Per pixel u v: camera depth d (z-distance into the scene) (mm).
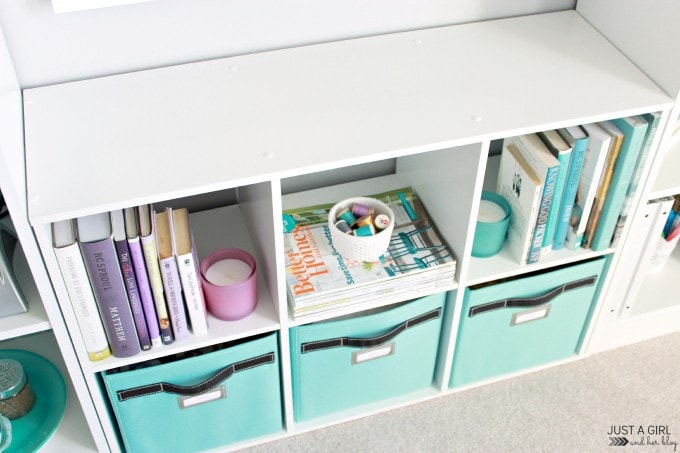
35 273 1173
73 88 1376
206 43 1446
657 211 1552
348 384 1617
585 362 1830
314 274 1458
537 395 1755
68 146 1241
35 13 1304
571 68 1435
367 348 1536
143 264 1251
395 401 1713
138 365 1446
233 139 1259
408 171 1656
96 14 1338
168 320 1357
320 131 1276
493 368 1746
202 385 1435
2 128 1087
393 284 1464
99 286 1236
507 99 1354
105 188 1160
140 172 1191
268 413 1594
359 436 1668
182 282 1302
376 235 1447
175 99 1348
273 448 1646
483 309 1576
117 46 1393
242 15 1429
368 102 1342
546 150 1422
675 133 1581
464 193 1391
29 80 1384
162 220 1331
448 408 1729
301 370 1540
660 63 1375
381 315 1479
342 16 1494
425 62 1446
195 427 1540
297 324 1453
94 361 1351
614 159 1420
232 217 1618
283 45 1500
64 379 1592
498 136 1282
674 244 1794
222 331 1412
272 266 1368
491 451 1646
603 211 1510
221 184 1178
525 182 1446
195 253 1363
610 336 1814
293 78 1401
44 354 1616
